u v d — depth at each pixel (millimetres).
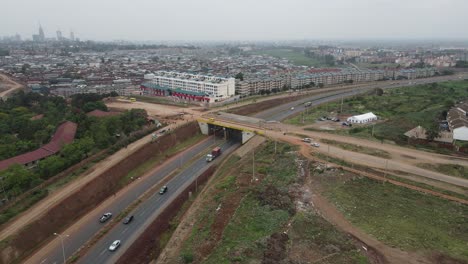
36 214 101000
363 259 74938
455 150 137875
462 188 104750
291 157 133375
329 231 85125
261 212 95500
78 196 113938
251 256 76062
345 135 162125
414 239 81062
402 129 167125
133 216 110500
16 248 88938
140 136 169750
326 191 105062
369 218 90438
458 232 83812
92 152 145500
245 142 176125
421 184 107188
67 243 96188
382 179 110562
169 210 114375
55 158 128625
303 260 74125
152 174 142875
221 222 93562
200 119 199625
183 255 81938
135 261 91000
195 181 136000
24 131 162750
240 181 119562
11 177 109500
